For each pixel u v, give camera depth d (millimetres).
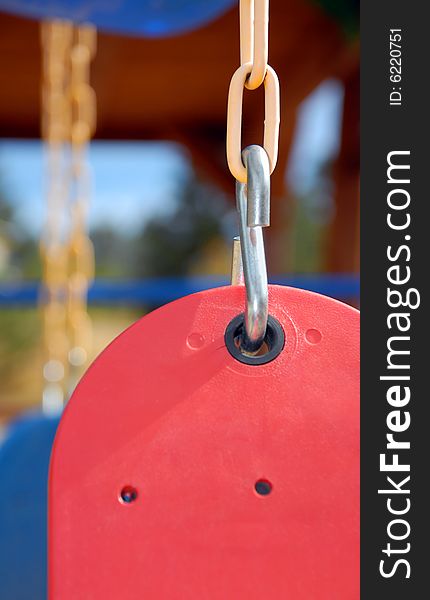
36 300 2645
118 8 1085
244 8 453
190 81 3832
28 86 3828
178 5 1075
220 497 448
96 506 444
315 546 447
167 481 448
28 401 3973
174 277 8688
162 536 443
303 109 4004
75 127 1571
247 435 454
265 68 439
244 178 442
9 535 1082
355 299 2641
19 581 1077
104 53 3146
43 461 1118
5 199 8773
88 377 455
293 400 459
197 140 4777
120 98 4141
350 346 467
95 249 9156
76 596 437
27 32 3039
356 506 451
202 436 452
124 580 439
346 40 2811
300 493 451
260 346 458
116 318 7801
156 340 461
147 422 453
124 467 448
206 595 441
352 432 458
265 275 446
